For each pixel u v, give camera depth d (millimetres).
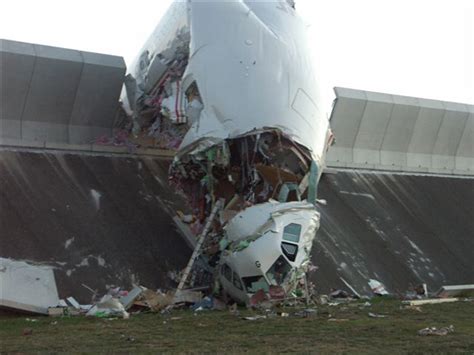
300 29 25078
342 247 28406
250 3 24969
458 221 35250
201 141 22547
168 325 16062
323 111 24078
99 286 22016
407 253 30234
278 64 23266
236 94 22594
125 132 31141
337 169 36094
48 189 25891
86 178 27516
